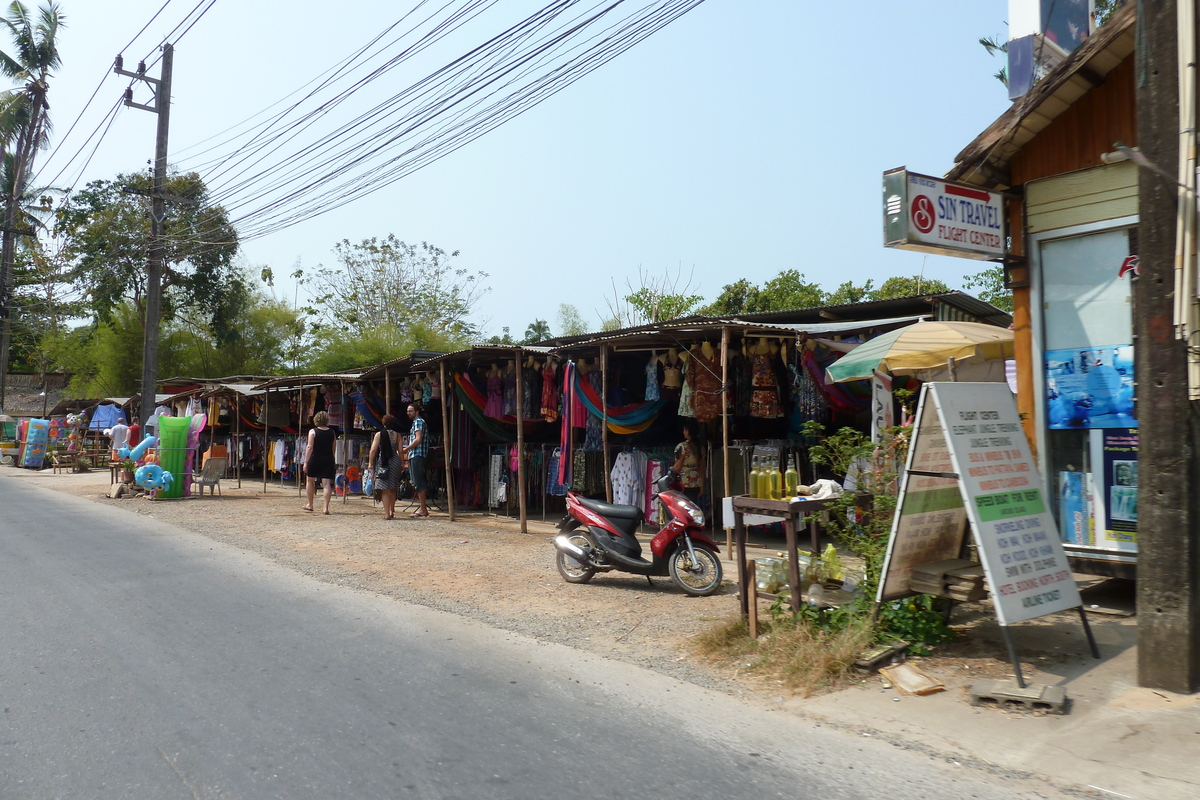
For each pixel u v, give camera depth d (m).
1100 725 4.26
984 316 12.02
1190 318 4.48
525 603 7.52
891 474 6.09
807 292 20.89
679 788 3.74
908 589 5.59
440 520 13.34
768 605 6.84
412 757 4.07
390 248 41.22
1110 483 6.74
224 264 33.69
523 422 13.11
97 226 30.36
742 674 5.38
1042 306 7.10
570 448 11.60
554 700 4.95
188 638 6.21
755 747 4.23
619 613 7.12
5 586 8.00
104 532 11.84
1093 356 6.84
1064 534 6.97
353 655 5.84
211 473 17.06
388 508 13.45
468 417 14.18
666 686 5.21
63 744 4.20
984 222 6.92
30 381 46.88
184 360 35.69
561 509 14.49
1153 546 4.64
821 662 5.18
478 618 6.98
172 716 4.59
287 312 37.78
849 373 7.52
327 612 7.12
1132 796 3.59
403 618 6.95
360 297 40.66
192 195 29.56
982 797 3.64
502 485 13.41
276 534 11.70
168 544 10.76
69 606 7.19
